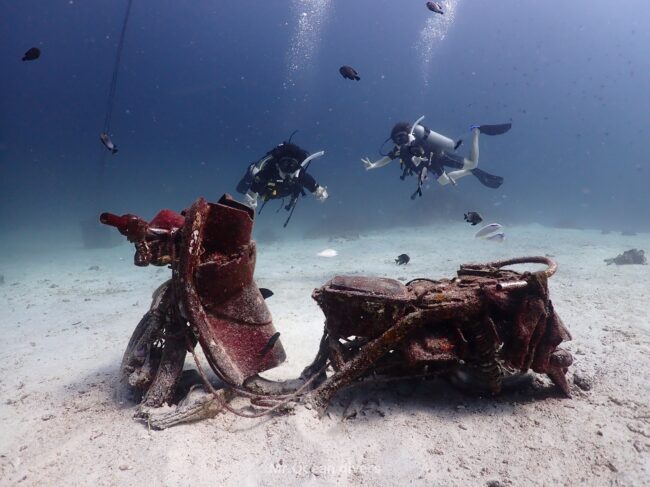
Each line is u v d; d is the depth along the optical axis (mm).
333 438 2506
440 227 20453
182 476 2146
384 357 2949
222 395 2842
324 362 3260
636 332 4375
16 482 2172
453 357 2600
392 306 2689
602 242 13703
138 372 3006
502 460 2225
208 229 2848
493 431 2510
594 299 5984
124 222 2576
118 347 4801
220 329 2891
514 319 2582
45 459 2381
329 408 2881
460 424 2584
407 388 3104
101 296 8195
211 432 2598
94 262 14125
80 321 6285
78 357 4523
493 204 33562
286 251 14766
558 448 2305
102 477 2166
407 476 2121
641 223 27688
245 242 2953
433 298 2637
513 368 2951
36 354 4750
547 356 2711
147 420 2668
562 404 2807
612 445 2301
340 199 43656
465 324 2678
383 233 19609
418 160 6742
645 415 2604
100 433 2627
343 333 2896
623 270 8211
